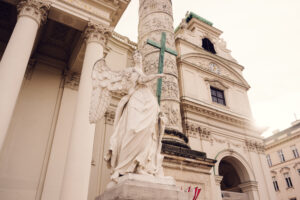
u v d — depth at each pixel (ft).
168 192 9.95
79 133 23.16
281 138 106.32
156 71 38.83
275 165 104.63
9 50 24.08
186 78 61.57
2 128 20.30
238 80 74.13
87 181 21.83
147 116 12.38
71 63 39.17
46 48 40.57
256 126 67.26
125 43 57.98
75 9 31.58
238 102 68.69
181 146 30.81
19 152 31.60
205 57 70.18
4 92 21.52
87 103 24.88
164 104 37.73
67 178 21.12
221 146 57.16
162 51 24.97
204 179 28.76
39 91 36.88
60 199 20.38
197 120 56.59
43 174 31.65
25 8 27.40
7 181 29.27
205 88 63.93
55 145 33.55
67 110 36.83
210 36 80.28
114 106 47.78
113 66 53.31
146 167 11.37
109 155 11.94
